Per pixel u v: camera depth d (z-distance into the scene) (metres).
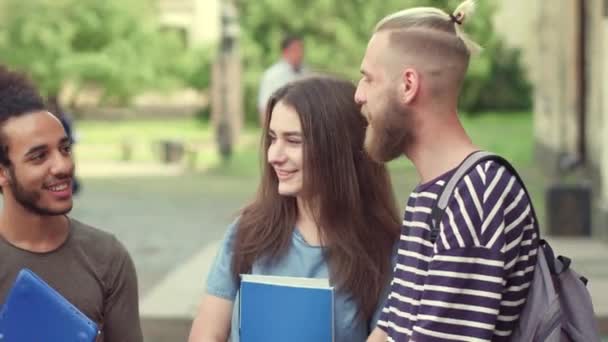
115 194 19.44
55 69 41.97
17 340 2.85
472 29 38.19
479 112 43.84
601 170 13.97
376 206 3.47
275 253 3.45
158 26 48.78
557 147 21.58
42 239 3.19
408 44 2.85
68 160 3.15
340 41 36.62
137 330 3.36
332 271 3.40
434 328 2.73
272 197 3.51
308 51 36.50
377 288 3.42
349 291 3.39
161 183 21.53
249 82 38.19
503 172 2.79
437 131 2.87
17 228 3.17
